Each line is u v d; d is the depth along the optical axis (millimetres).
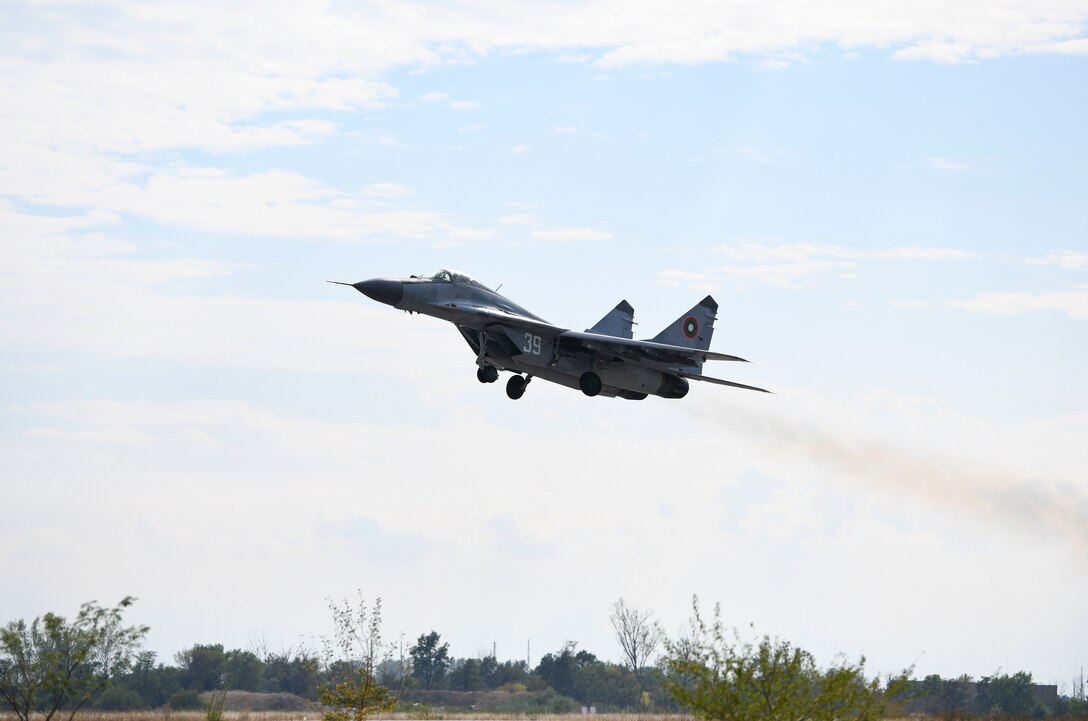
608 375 143375
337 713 109938
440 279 136500
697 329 166875
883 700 75625
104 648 86438
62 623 85688
